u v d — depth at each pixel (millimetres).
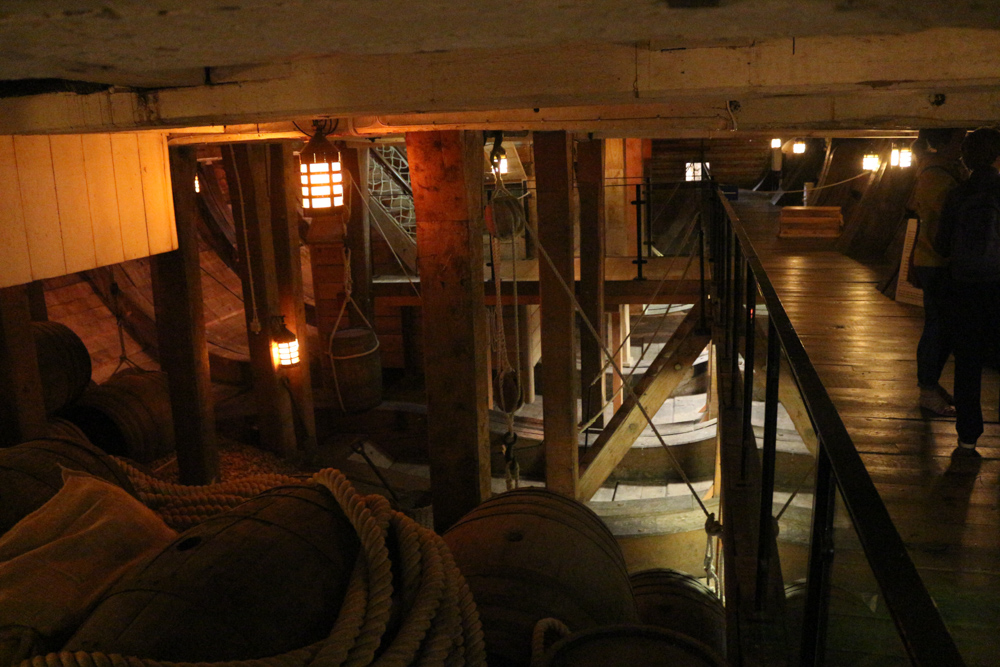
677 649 2420
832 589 1912
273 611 1771
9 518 2400
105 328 11891
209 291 13969
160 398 8852
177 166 7195
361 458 10578
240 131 5016
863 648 1910
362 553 1997
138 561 2006
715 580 6086
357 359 11391
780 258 7645
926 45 1916
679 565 8180
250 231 9719
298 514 2094
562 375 7086
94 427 8383
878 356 4410
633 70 2141
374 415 11672
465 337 5203
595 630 2504
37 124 2645
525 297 10969
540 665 2357
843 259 7496
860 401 3770
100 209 5191
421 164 4988
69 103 2600
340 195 4469
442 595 2037
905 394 3846
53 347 7402
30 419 5004
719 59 2074
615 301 10461
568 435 7176
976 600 2271
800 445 2535
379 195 12883
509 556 3027
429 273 5164
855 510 1045
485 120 4004
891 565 924
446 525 5484
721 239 7031
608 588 3045
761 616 2416
